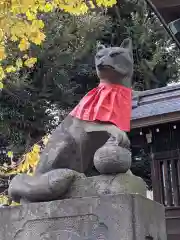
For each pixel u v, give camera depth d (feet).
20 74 40.91
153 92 35.35
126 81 12.34
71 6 22.26
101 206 10.07
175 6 20.63
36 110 41.50
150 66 49.88
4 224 10.92
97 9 48.70
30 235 10.54
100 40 49.08
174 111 30.53
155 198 32.42
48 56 41.57
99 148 11.26
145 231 10.04
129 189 10.58
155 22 52.37
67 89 43.50
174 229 30.96
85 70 46.37
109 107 11.71
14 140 41.22
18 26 21.65
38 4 21.61
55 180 10.73
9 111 39.91
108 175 10.76
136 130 32.86
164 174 32.63
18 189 11.25
